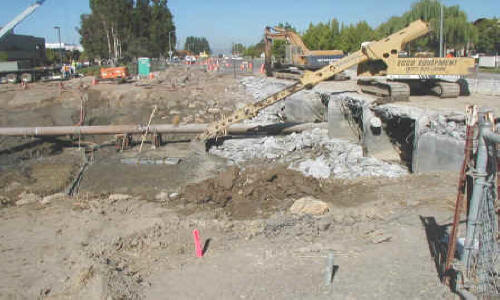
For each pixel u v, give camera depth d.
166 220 10.16
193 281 6.62
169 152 18.69
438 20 42.03
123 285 6.50
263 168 15.47
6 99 31.47
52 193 13.68
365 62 18.92
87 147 19.84
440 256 6.73
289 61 35.50
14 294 7.02
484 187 5.20
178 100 30.84
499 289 5.42
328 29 60.31
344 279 6.29
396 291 5.85
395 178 12.77
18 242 9.33
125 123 24.73
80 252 8.33
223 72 51.56
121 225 10.09
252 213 11.05
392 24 47.22
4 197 13.03
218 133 19.16
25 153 18.41
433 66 17.92
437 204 9.63
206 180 13.86
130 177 15.30
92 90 34.22
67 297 6.64
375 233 7.96
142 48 80.12
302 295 5.95
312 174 14.20
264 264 7.01
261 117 24.78
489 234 5.36
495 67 43.72
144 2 84.44
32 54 59.72
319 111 23.47
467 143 5.25
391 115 15.70
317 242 7.82
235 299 6.01
